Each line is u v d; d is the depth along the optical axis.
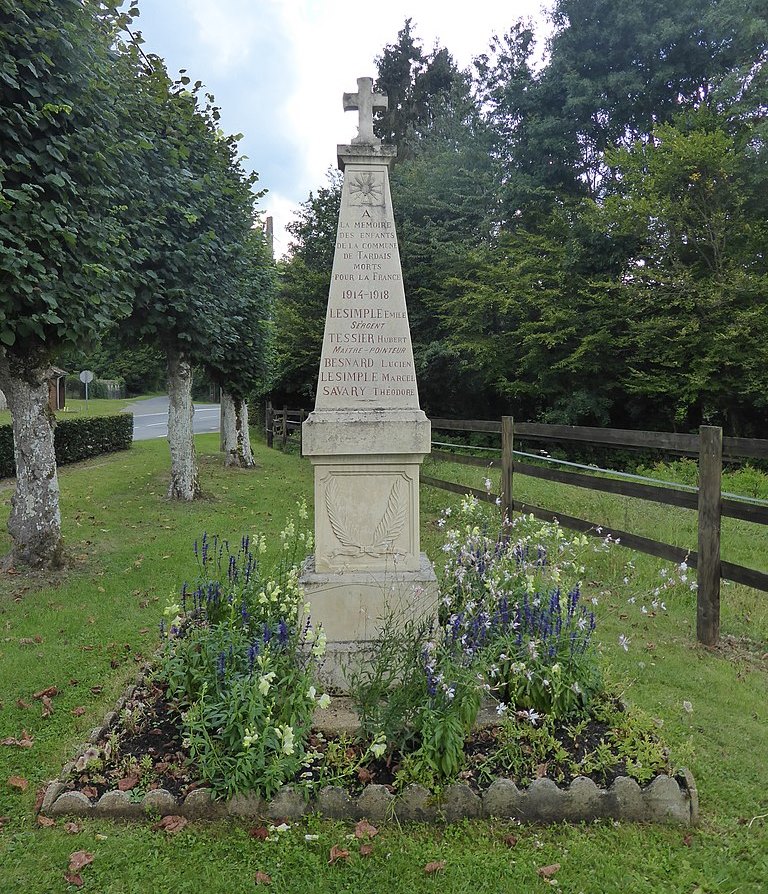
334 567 3.92
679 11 13.77
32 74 5.11
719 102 12.99
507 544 4.35
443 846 2.55
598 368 14.17
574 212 15.18
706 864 2.46
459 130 18.61
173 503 9.82
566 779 2.83
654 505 8.70
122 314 6.34
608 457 15.20
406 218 17.47
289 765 2.75
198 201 8.94
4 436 12.52
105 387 47.09
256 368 13.35
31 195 5.05
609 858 2.49
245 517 9.02
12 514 6.20
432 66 25.98
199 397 54.81
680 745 3.16
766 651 4.51
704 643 4.58
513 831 2.64
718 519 4.46
